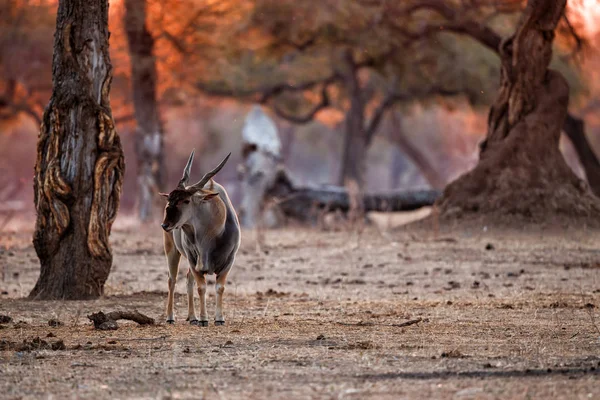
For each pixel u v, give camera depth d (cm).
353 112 13250
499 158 7225
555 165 7188
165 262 5947
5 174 17850
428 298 4325
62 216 4222
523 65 7219
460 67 11769
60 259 4244
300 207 9419
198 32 10631
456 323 3397
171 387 2234
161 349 2808
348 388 2209
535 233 6819
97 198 4259
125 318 3381
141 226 8431
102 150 4281
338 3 10356
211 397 2112
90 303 4062
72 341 2992
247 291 4716
